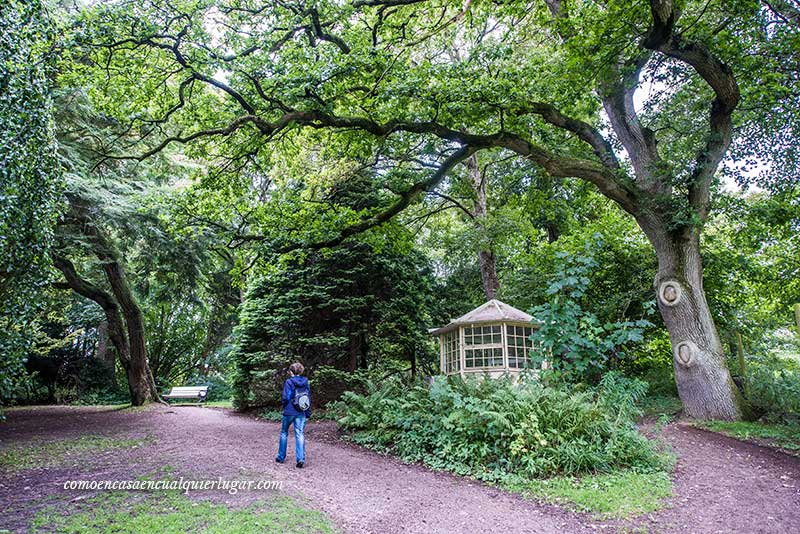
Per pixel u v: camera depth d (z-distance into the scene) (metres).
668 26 7.92
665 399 12.98
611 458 6.35
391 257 15.71
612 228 14.30
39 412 16.25
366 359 16.19
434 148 13.52
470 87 9.08
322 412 13.68
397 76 9.48
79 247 13.71
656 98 11.45
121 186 13.97
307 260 15.73
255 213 12.55
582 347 7.28
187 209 12.02
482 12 12.00
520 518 5.02
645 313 13.93
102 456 7.80
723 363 9.80
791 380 10.30
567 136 13.47
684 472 6.39
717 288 12.98
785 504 5.22
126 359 18.30
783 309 14.78
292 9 10.02
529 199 15.31
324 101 9.60
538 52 13.49
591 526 4.78
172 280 17.97
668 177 10.15
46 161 6.93
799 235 13.21
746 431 8.41
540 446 6.43
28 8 6.23
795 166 11.29
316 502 5.37
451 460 7.10
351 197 15.88
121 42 9.05
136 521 4.45
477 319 12.34
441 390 7.96
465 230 18.34
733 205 11.58
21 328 6.93
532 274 16.41
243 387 16.22
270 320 15.30
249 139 10.84
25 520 4.47
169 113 10.60
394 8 12.27
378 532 4.64
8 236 6.09
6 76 5.78
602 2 8.77
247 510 4.86
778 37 8.91
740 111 11.05
